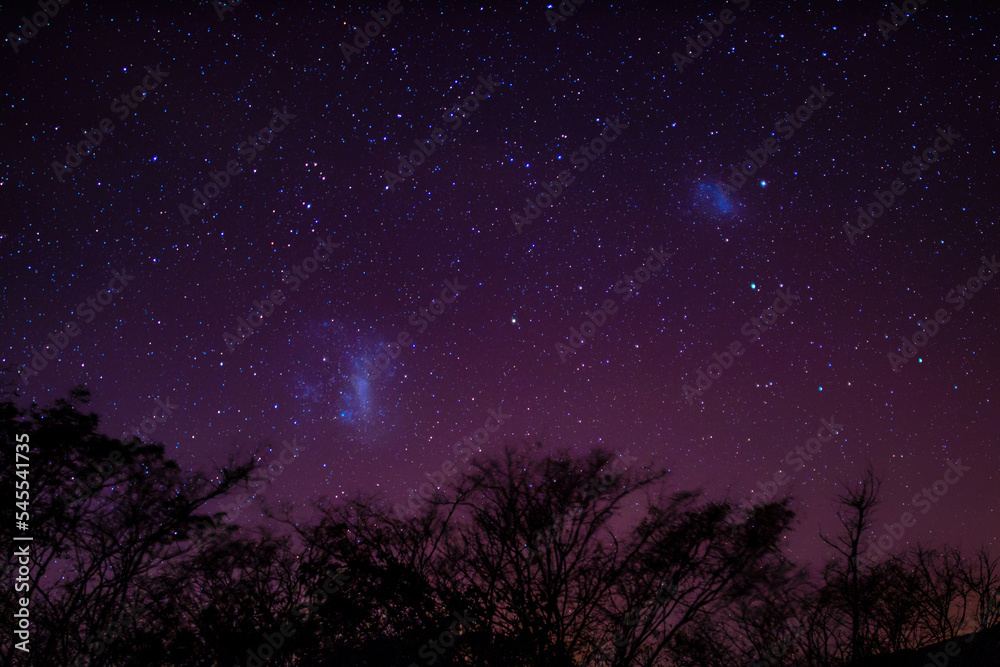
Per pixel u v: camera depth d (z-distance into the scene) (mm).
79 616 10617
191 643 10883
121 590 10969
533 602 11336
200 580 11484
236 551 11758
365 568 11594
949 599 11867
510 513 12211
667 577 11852
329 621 11266
